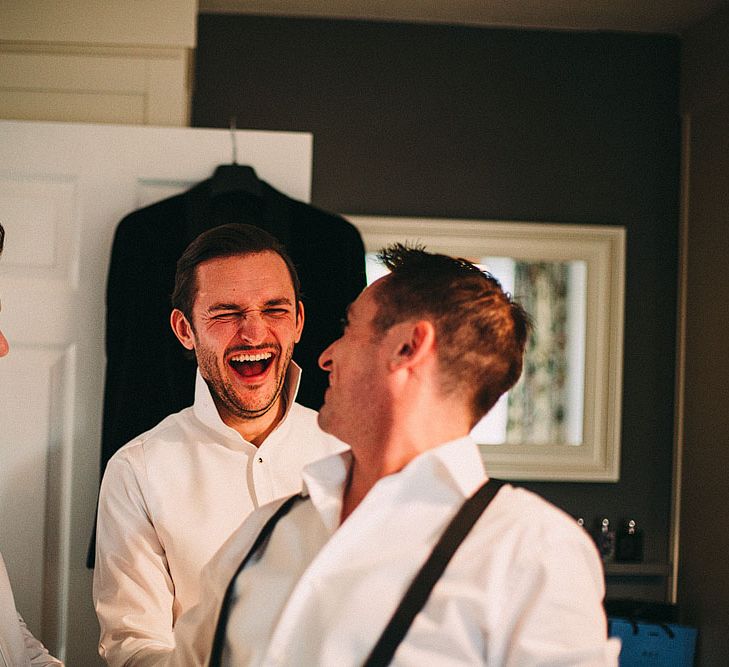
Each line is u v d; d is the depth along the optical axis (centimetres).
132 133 259
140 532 181
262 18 303
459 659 99
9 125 256
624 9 292
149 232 248
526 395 315
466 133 308
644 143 313
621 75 313
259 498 181
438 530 106
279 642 106
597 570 106
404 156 306
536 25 309
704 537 287
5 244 254
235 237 188
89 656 251
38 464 252
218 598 123
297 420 192
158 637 172
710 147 291
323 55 305
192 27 269
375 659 99
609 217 312
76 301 255
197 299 187
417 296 111
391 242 302
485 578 100
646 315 313
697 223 299
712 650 278
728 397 275
